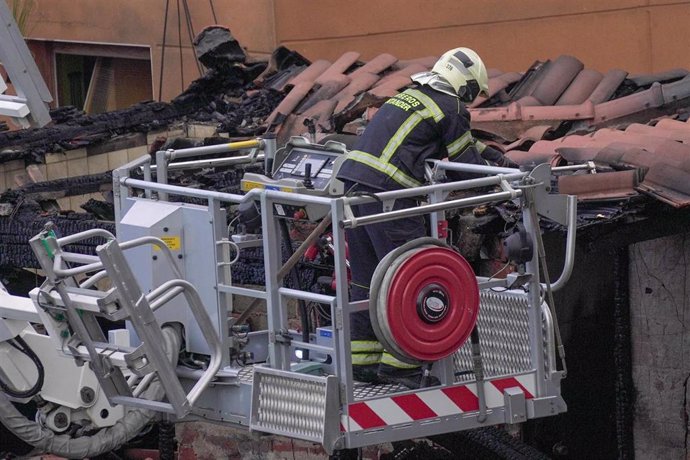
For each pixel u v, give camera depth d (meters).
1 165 20.11
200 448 17.08
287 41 30.05
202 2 30.77
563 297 15.97
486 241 14.72
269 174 13.07
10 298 12.95
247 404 11.62
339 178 12.04
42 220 17.88
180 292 11.34
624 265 15.46
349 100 19.91
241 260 15.66
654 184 14.09
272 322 11.34
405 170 11.98
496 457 13.84
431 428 11.24
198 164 13.60
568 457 16.22
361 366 11.85
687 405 15.25
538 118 18.55
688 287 15.12
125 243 11.38
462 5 27.53
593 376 16.34
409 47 28.47
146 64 32.22
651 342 15.41
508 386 11.65
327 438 10.77
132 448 17.70
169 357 11.82
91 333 11.85
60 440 13.27
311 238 11.14
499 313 12.13
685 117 18.14
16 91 13.62
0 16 13.35
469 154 12.16
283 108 20.16
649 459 15.58
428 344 11.01
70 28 32.53
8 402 13.09
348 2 29.08
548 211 11.67
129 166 12.88
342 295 10.77
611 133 16.56
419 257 10.92
